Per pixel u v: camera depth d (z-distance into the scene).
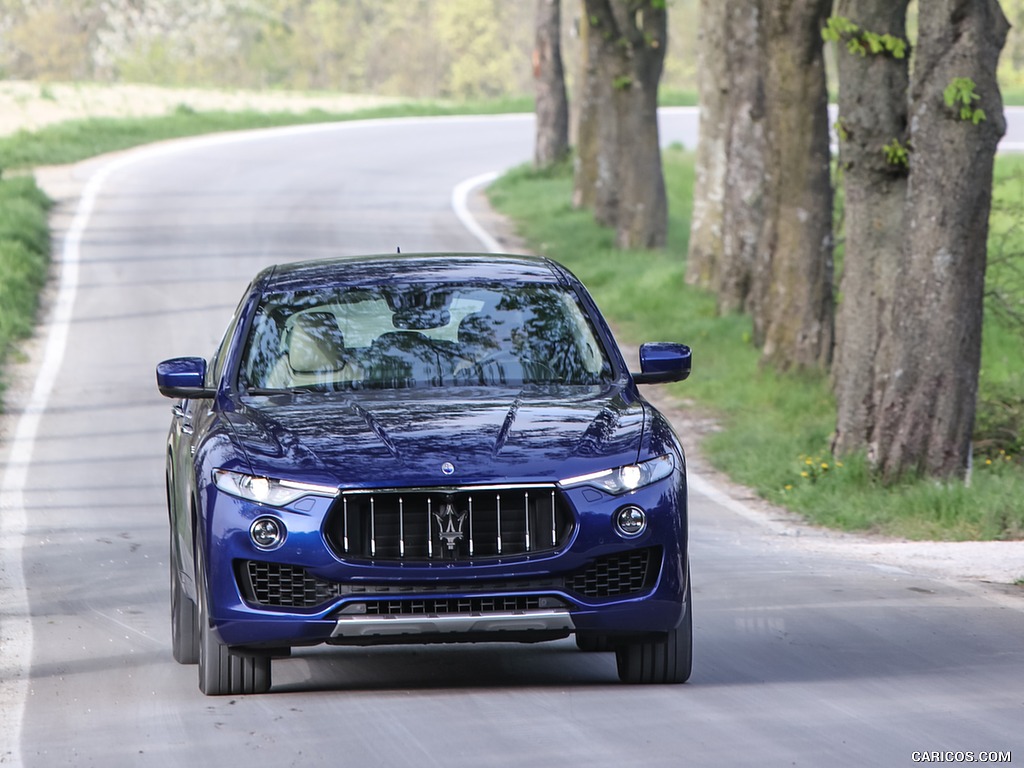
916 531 40.53
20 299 75.50
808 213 62.94
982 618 29.05
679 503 22.30
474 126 188.88
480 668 25.48
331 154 152.38
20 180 111.56
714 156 85.06
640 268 93.62
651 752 19.48
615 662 25.78
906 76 47.44
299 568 21.66
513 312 26.59
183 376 25.16
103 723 21.92
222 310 76.81
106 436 52.22
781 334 63.56
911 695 22.75
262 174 133.88
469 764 19.14
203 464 22.69
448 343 25.88
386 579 21.38
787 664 25.19
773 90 63.34
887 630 27.97
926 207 44.62
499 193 127.94
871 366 47.50
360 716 21.72
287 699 23.02
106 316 75.00
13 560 35.88
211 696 23.30
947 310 44.81
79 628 29.23
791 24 62.12
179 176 129.75
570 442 22.34
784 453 49.47
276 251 94.75
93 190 118.56
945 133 44.09
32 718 22.44
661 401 61.25
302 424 23.16
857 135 47.50
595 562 21.75
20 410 56.06
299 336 26.00
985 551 37.31
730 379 63.47
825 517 42.12
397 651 27.12
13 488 44.53
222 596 21.86
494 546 21.61
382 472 21.59
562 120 141.88
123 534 38.88
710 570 34.59
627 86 101.06
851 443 47.53
